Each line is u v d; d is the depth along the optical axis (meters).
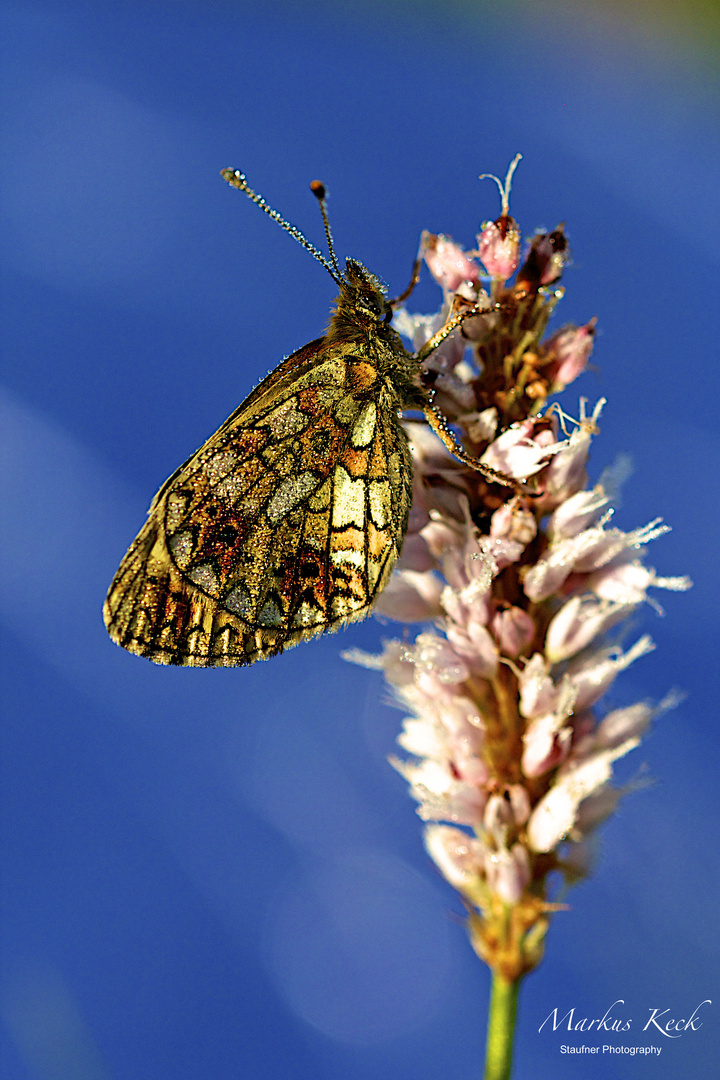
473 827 0.30
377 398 0.30
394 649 0.30
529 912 0.30
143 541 0.31
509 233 0.30
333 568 0.30
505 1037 0.30
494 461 0.30
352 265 0.31
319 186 0.31
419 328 0.30
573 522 0.30
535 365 0.30
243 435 0.31
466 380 0.30
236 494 0.31
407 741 0.30
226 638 0.31
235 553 0.31
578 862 0.30
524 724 0.30
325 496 0.30
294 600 0.31
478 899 0.30
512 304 0.30
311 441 0.30
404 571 0.30
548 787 0.30
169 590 0.31
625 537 0.30
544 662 0.30
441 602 0.30
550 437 0.30
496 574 0.30
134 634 0.31
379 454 0.30
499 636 0.30
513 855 0.30
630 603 0.30
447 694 0.30
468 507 0.30
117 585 0.31
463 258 0.30
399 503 0.30
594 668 0.30
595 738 0.30
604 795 0.30
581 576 0.30
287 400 0.31
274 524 0.31
